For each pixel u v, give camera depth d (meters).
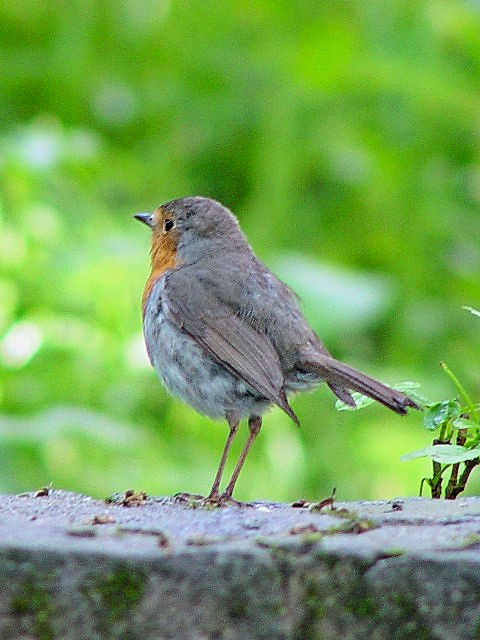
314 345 9.17
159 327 9.43
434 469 8.01
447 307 14.79
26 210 13.40
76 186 13.95
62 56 16.38
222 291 9.29
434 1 16.11
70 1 16.53
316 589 5.43
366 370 13.70
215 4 16.78
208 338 9.12
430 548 5.50
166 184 15.52
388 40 16.06
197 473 12.95
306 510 7.01
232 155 16.05
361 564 5.43
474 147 16.02
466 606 5.34
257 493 13.05
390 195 15.67
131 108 16.50
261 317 9.14
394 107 16.20
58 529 5.88
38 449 12.32
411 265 15.22
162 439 13.39
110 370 13.21
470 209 15.77
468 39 16.02
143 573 5.37
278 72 16.14
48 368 13.16
